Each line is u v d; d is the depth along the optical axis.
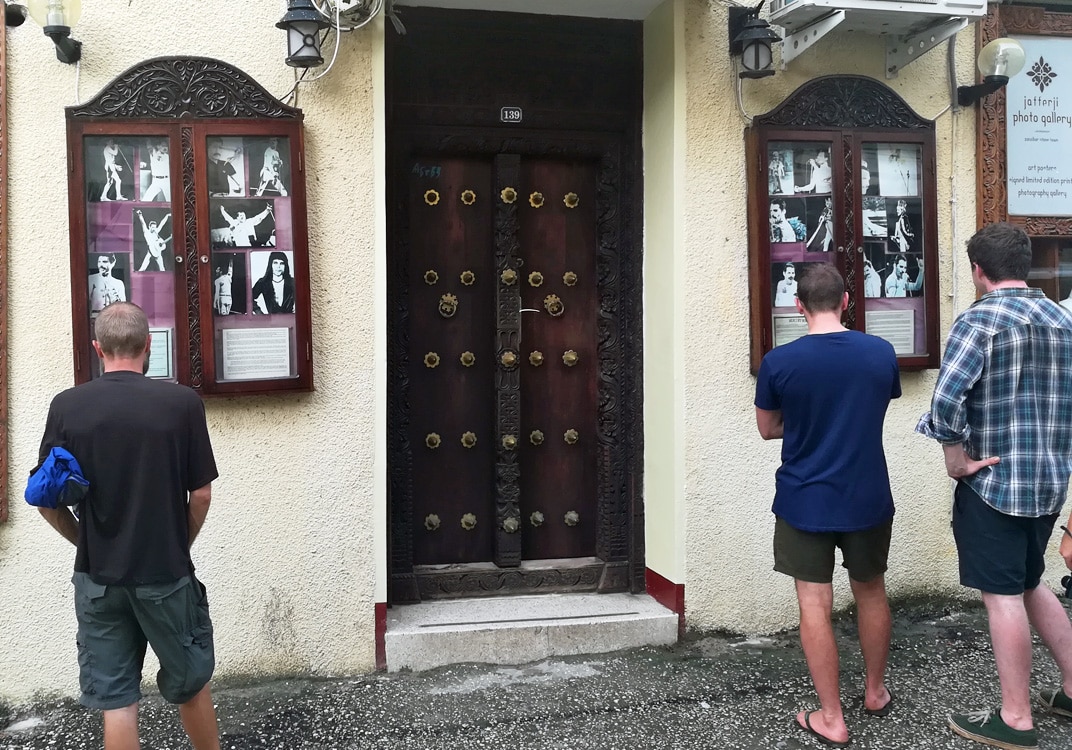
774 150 4.14
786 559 3.20
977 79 4.49
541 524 4.52
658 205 4.27
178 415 2.64
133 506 2.54
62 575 3.55
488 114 4.29
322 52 3.69
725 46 4.13
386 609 4.07
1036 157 4.58
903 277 4.29
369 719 3.39
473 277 4.40
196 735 2.79
